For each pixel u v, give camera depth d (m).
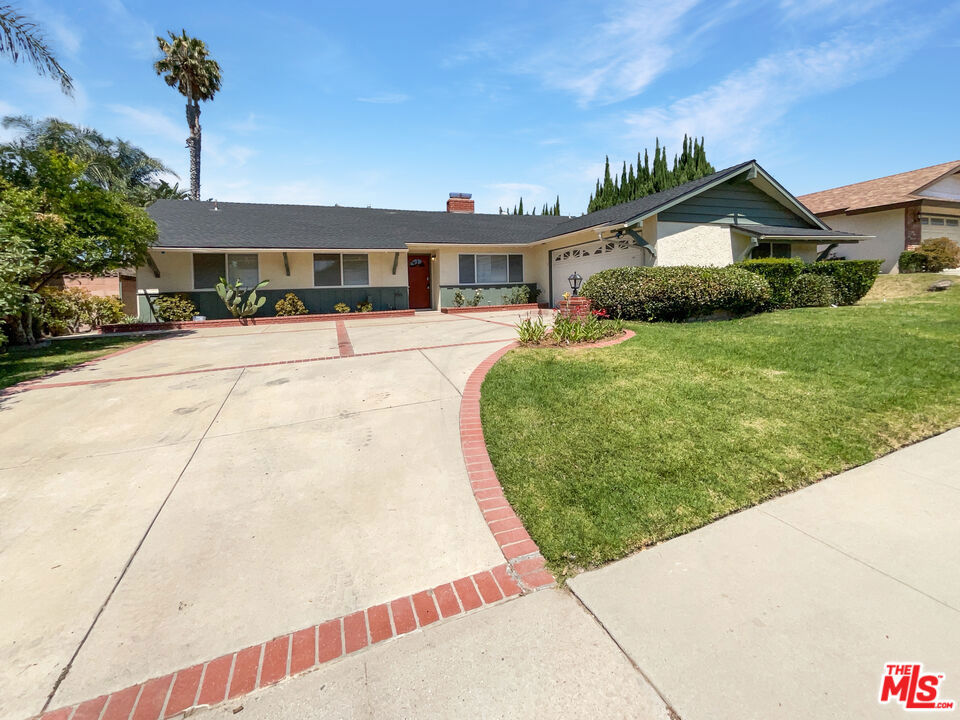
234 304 12.96
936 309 9.41
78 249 9.46
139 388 5.78
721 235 12.96
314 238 14.32
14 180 9.72
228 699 1.73
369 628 2.05
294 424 4.47
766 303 10.57
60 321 11.35
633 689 1.71
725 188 12.97
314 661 1.89
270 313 14.13
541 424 4.21
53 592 2.28
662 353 6.53
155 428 4.43
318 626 2.07
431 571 2.42
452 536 2.72
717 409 4.35
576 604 2.16
